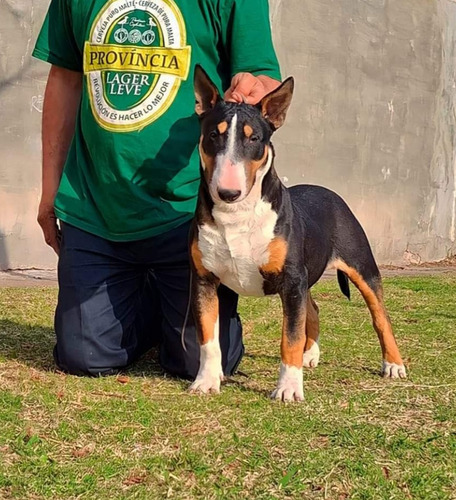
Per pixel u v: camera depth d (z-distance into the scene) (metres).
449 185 12.48
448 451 3.19
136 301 4.55
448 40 12.12
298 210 4.10
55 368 4.37
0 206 8.99
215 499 2.73
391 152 11.41
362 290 4.50
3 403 3.58
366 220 11.18
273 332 5.70
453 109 12.39
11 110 8.98
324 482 2.87
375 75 11.09
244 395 3.89
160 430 3.31
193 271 3.95
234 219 3.73
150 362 4.79
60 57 4.77
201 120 3.85
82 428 3.32
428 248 12.14
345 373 4.43
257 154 3.62
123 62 4.34
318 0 10.34
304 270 3.89
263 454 3.08
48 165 4.84
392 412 3.65
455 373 4.46
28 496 2.72
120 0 4.42
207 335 3.98
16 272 8.85
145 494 2.75
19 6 8.91
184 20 4.32
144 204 4.33
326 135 10.63
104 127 4.32
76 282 4.29
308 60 10.34
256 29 4.34
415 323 6.20
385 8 11.12
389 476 2.95
